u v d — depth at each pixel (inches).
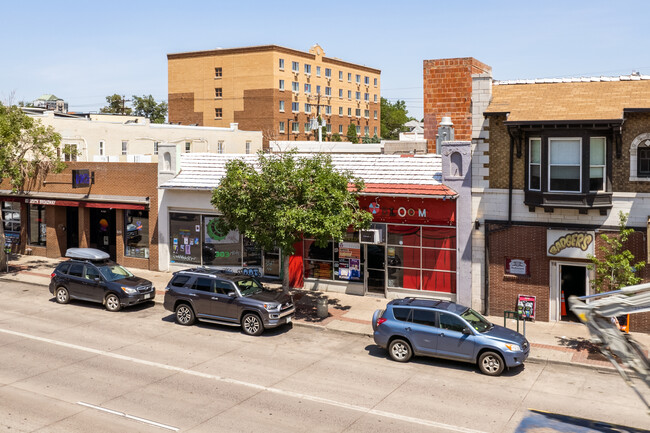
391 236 1013.8
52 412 574.2
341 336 847.7
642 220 816.9
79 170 1264.8
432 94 1330.0
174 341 813.2
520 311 871.7
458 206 943.7
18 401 601.0
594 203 826.2
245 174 888.9
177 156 1188.5
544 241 880.3
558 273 880.9
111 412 574.9
